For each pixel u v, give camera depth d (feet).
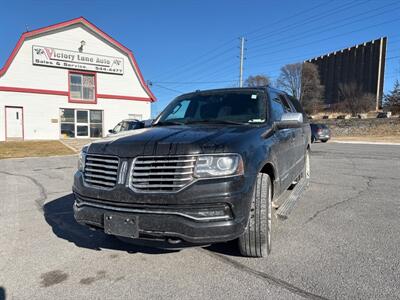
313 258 12.10
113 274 11.28
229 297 9.66
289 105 19.99
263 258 12.13
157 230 10.12
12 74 78.54
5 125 78.18
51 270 11.66
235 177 10.26
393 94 141.59
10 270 11.71
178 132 11.96
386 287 10.03
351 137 107.86
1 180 30.27
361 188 24.29
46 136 83.25
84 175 11.84
